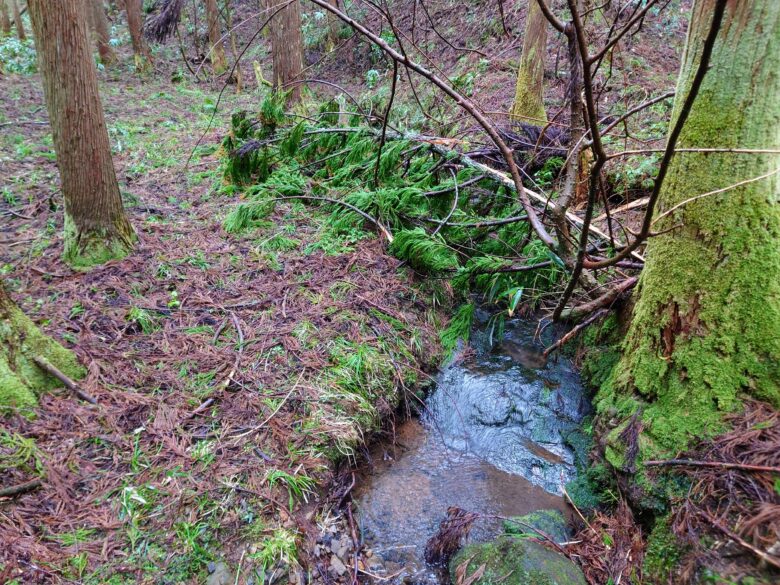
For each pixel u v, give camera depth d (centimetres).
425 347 380
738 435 209
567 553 229
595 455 274
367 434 305
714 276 228
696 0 223
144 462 237
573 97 227
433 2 1269
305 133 589
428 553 245
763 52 204
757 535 176
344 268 423
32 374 258
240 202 536
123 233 402
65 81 341
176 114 977
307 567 216
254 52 1662
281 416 275
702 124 224
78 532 204
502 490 285
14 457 223
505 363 381
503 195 471
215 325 338
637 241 200
